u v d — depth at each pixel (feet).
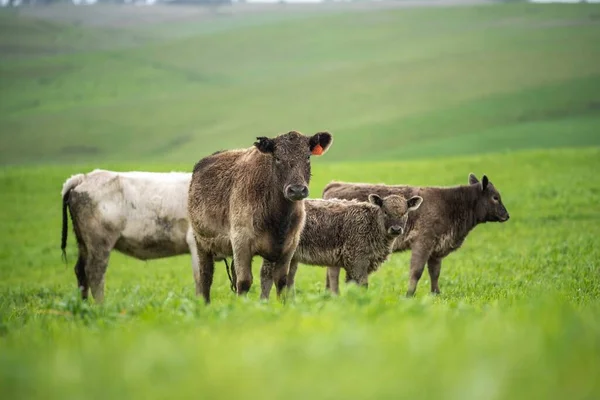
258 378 15.85
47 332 27.17
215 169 44.45
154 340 21.52
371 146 253.65
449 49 419.95
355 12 605.31
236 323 25.50
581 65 347.15
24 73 444.14
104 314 32.65
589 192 124.26
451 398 13.99
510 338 19.76
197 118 326.03
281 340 20.71
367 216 50.90
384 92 336.90
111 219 55.21
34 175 157.07
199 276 52.24
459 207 59.82
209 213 43.93
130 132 310.45
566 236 94.94
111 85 408.05
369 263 51.42
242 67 442.91
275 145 40.73
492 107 290.97
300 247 51.44
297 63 438.81
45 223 124.26
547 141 234.79
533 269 69.00
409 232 59.11
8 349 22.66
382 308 26.71
